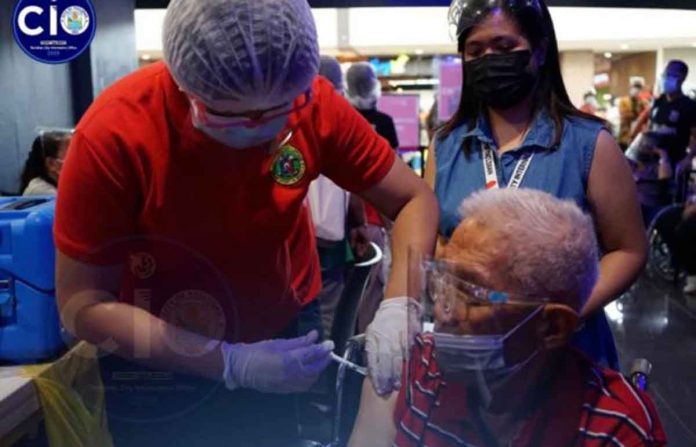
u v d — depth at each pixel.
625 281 1.35
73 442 1.17
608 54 11.22
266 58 0.97
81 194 1.04
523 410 0.85
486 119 1.48
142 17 4.42
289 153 1.13
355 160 1.21
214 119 1.02
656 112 5.27
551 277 0.81
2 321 1.18
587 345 1.30
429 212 1.26
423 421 0.91
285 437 1.25
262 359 1.11
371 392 1.02
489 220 0.84
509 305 0.79
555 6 4.75
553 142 1.39
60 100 3.46
